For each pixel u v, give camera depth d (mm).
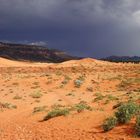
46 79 60188
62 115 22406
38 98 43344
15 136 19047
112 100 31312
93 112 21516
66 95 46000
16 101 41031
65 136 17438
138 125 15758
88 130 17797
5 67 97562
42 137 18047
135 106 18781
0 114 29781
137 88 52156
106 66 93438
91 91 51688
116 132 16297
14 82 60188
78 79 59312
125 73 73438
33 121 23406
